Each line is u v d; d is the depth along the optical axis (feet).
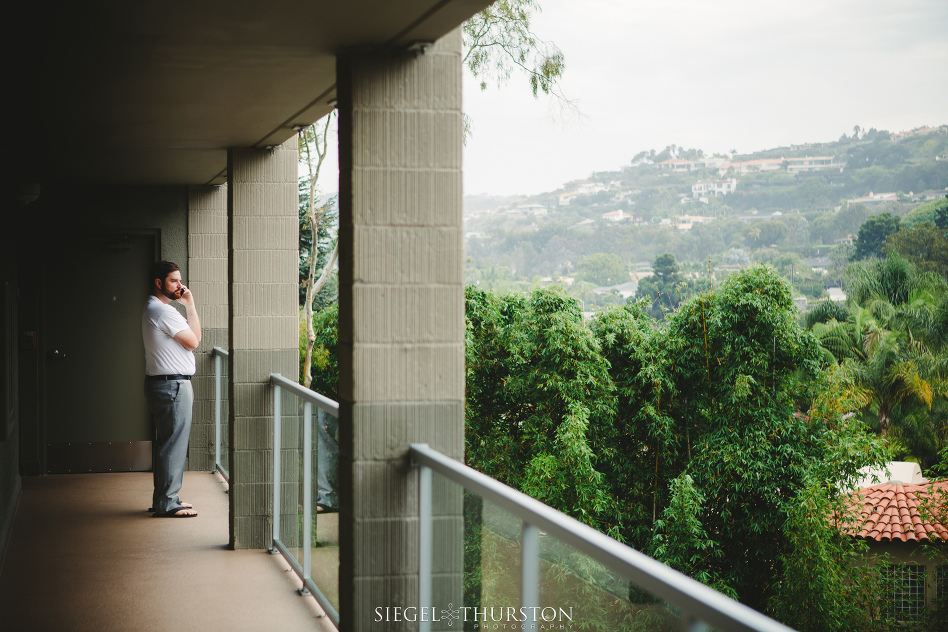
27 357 26.09
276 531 17.72
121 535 19.15
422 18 8.95
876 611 49.75
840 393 52.31
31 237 25.96
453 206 10.13
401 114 10.01
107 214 26.45
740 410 52.42
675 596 5.04
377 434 9.98
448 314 10.15
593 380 53.67
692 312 54.19
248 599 14.88
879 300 103.81
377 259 9.94
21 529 19.67
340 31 9.41
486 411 59.88
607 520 53.98
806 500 49.44
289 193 17.97
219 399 26.22
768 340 53.11
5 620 13.83
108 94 13.14
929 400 94.22
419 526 10.05
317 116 14.83
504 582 7.90
